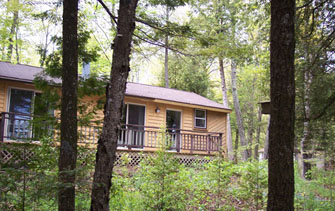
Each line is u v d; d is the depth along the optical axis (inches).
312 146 277.9
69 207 144.3
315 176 364.5
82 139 188.9
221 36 254.4
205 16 716.0
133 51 263.7
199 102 581.3
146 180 224.1
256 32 728.3
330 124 250.5
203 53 249.9
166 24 238.7
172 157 225.1
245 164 233.3
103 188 145.4
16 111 399.5
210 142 531.5
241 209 240.4
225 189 237.9
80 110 191.3
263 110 264.7
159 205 212.8
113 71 155.0
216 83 1232.2
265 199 225.1
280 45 146.9
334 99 235.6
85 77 200.5
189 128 565.9
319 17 264.5
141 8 270.1
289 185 142.3
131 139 488.4
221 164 231.8
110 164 148.9
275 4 149.9
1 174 115.4
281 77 145.9
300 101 250.7
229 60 793.6
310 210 251.4
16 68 448.5
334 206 257.4
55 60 197.3
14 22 665.6
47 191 119.9
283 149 143.5
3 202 121.6
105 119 152.3
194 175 248.1
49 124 170.4
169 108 543.2
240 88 1135.0
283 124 144.2
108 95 155.9
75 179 140.8
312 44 261.4
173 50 247.1
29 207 135.6
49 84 193.0
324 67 245.9
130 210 217.6
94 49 219.8
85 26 229.6
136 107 507.5
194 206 241.0
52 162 166.4
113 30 270.2
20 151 142.3
